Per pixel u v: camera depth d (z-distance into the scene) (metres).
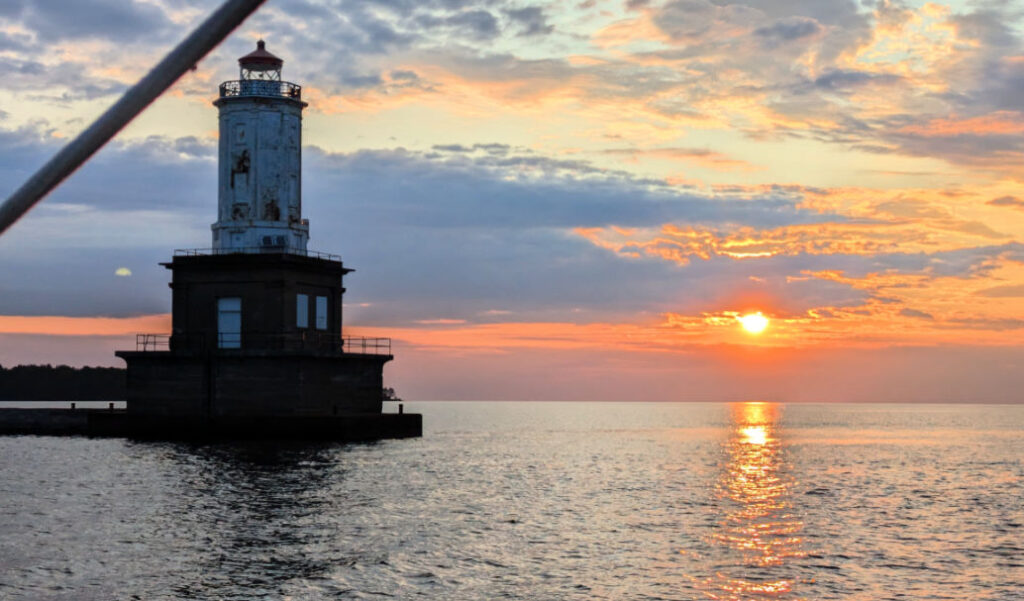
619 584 29.86
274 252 75.19
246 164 77.25
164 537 35.44
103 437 77.56
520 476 62.53
